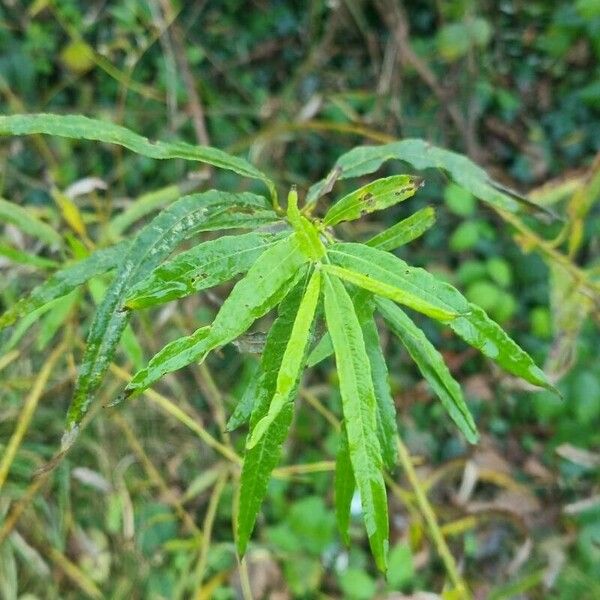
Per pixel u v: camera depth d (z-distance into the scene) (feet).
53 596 1.99
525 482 2.55
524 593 2.27
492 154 3.15
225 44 3.16
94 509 2.14
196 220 0.95
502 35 3.26
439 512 2.22
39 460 1.93
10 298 1.90
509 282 2.68
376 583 2.27
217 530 2.31
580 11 2.87
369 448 0.74
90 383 0.93
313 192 1.13
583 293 1.73
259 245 0.83
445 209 2.88
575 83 3.26
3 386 1.82
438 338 2.74
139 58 2.81
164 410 2.23
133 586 2.11
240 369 2.42
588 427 2.51
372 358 0.89
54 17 2.87
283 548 2.25
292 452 2.43
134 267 0.92
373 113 2.72
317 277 0.79
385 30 3.16
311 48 3.10
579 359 2.50
